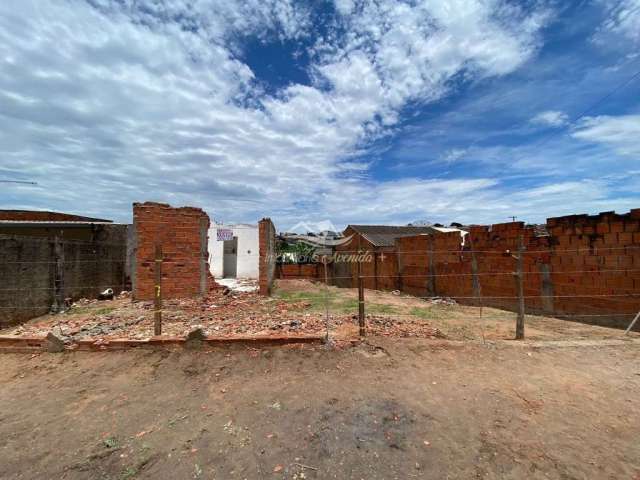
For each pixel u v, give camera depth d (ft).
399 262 44.52
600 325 21.94
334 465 8.62
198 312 24.72
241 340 15.74
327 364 14.47
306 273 76.13
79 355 15.38
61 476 8.31
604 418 10.58
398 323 21.49
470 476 8.16
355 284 58.85
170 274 30.58
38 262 25.49
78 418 10.83
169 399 11.98
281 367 14.28
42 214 46.14
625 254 20.72
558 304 24.66
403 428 10.16
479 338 18.22
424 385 12.79
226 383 13.08
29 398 12.11
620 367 14.39
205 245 32.55
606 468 8.37
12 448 9.35
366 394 12.14
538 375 13.65
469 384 12.87
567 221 24.08
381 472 8.35
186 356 15.14
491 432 9.90
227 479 8.16
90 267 33.50
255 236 66.69
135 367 14.38
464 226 77.66
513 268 28.09
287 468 8.52
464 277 33.35
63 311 26.58
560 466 8.45
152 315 23.34
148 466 8.63
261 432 10.01
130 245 40.19
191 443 9.52
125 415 10.98
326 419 10.64
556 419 10.55
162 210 30.30
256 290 39.81
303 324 20.15
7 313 22.80
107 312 25.32
